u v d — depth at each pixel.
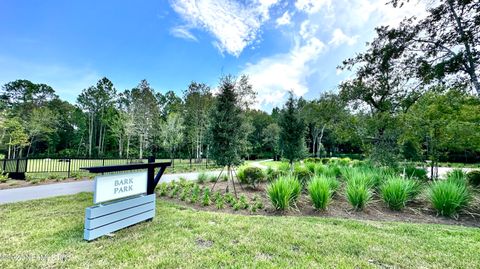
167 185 8.14
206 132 8.15
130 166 3.93
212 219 4.36
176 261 2.62
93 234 3.23
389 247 3.13
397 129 8.66
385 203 5.62
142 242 3.18
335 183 6.51
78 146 39.09
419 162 10.98
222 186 8.59
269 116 41.00
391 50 9.12
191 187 7.75
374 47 10.04
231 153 7.57
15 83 34.59
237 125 7.83
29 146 30.81
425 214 5.10
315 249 3.03
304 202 5.91
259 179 8.12
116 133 31.16
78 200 5.78
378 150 9.10
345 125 11.12
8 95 34.06
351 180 6.47
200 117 25.08
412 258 2.81
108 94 37.50
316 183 5.80
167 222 4.14
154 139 28.75
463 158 24.09
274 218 4.55
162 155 31.16
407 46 8.86
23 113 32.88
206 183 9.42
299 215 5.04
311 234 3.58
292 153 11.53
